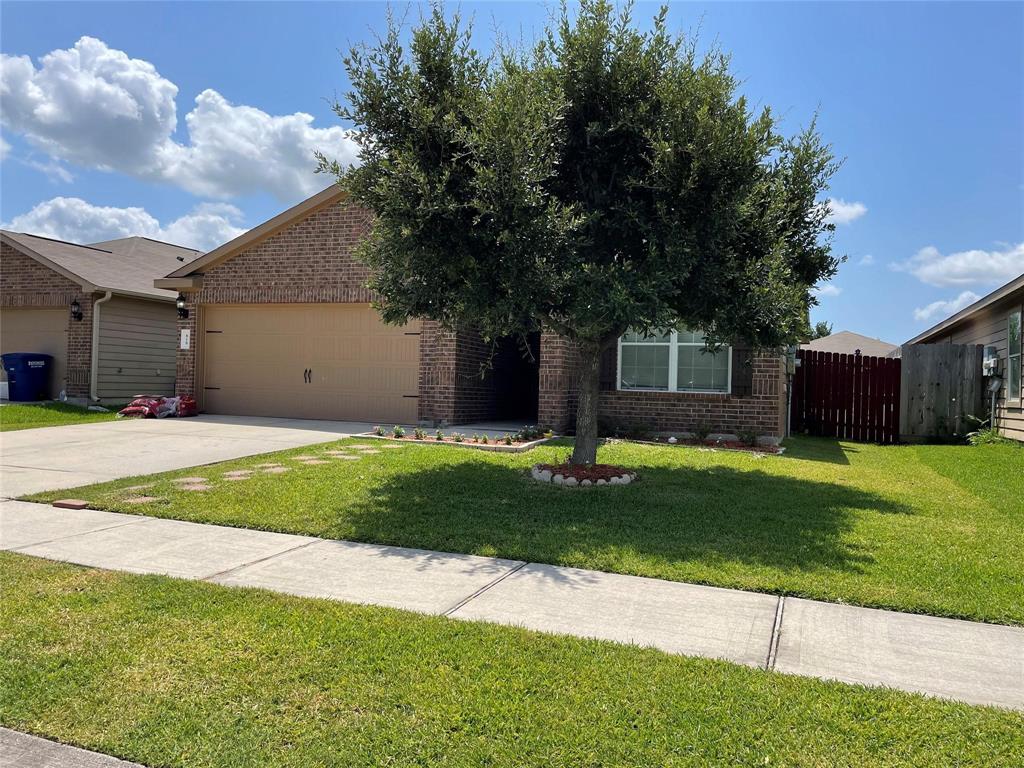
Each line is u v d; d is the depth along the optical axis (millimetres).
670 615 4094
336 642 3600
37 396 17859
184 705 2977
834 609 4215
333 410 14547
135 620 3879
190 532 5891
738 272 7320
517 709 2951
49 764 2596
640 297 6789
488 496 7152
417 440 11188
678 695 3082
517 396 17031
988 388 14492
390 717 2895
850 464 10172
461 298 7223
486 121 6516
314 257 14492
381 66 7285
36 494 7160
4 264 18312
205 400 15672
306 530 5934
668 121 7215
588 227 7516
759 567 4949
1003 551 5375
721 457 9930
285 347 15000
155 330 19250
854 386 15172
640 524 6148
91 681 3182
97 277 17781
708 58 7664
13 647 3514
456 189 6988
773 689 3141
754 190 7277
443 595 4406
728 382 11773
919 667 3418
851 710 2959
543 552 5309
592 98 7621
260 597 4266
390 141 7379
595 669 3324
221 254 15070
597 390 8508
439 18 7340
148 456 9602
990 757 2625
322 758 2611
